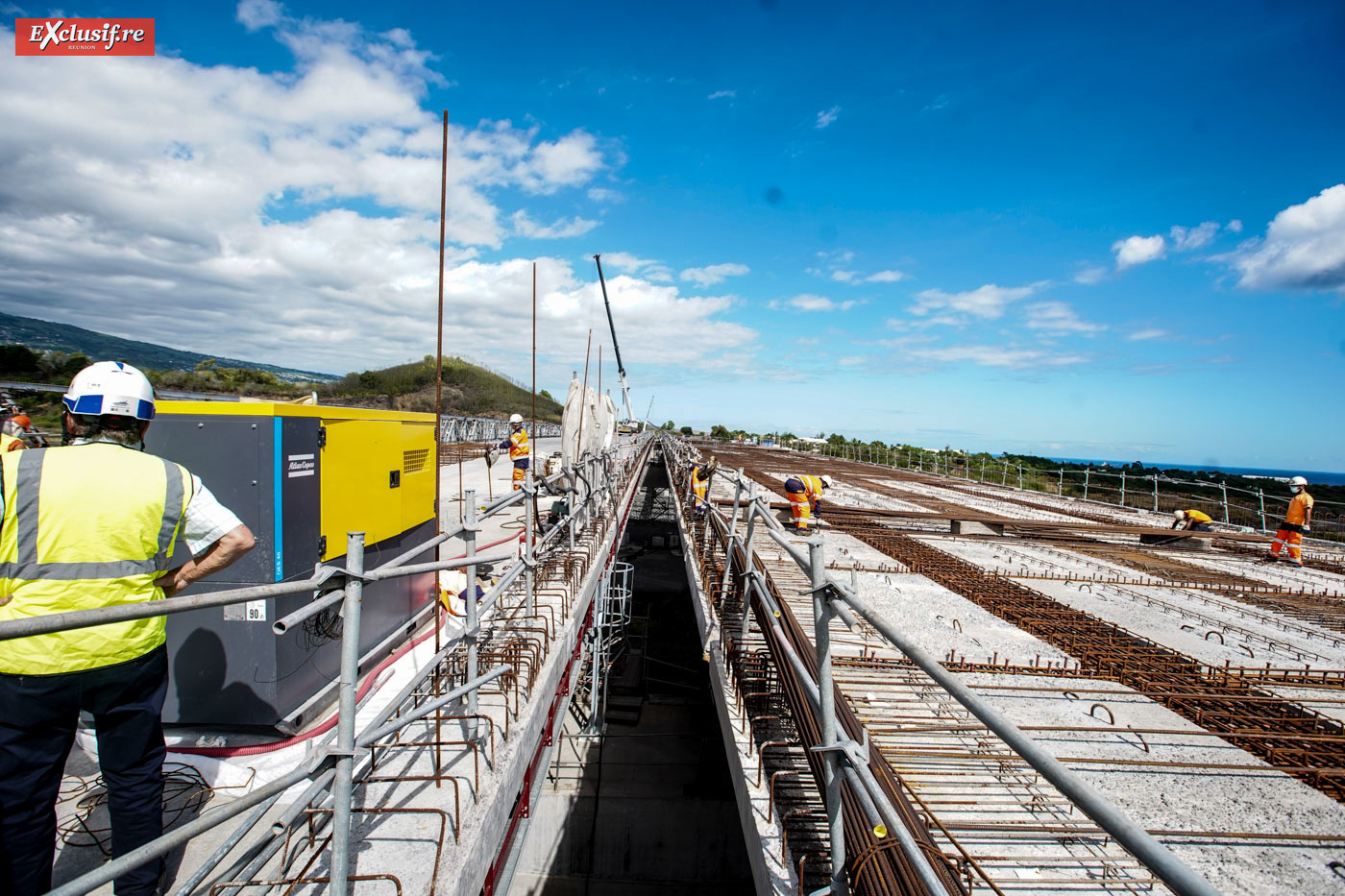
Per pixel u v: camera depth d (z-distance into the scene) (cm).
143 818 257
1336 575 1044
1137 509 1839
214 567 270
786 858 298
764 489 1759
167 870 285
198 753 368
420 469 585
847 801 292
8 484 225
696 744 1222
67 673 227
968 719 445
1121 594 833
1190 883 102
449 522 1176
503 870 347
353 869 262
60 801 326
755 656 526
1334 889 299
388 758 344
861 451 3616
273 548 372
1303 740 423
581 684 987
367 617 483
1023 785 369
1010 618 700
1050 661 570
